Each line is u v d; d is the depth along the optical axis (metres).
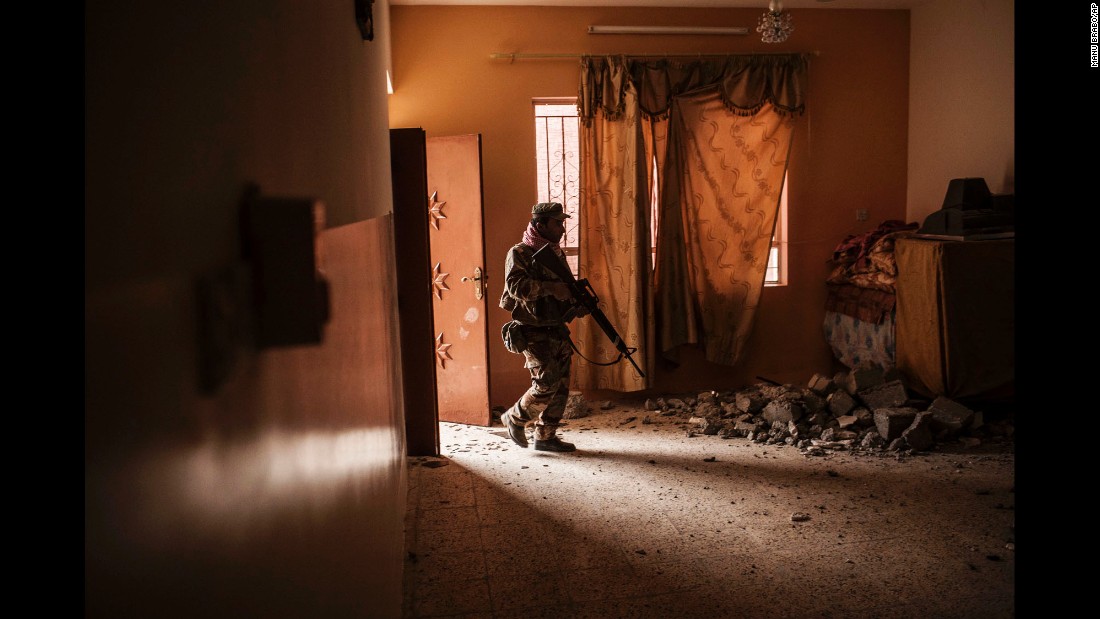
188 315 0.64
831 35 7.00
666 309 6.82
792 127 6.79
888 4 6.93
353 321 1.81
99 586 0.45
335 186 1.78
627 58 6.60
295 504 1.02
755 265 6.85
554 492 4.57
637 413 6.49
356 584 1.63
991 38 6.16
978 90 6.33
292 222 1.15
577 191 6.83
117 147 0.51
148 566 0.52
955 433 5.37
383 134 4.21
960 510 4.11
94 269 0.46
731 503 4.30
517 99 6.62
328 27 1.84
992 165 6.20
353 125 2.39
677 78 6.68
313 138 1.46
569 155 6.80
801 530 3.91
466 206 5.97
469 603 3.28
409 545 3.86
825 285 7.18
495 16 6.54
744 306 6.89
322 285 1.38
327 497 1.28
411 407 5.30
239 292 0.82
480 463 5.16
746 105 6.73
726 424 5.83
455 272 6.06
